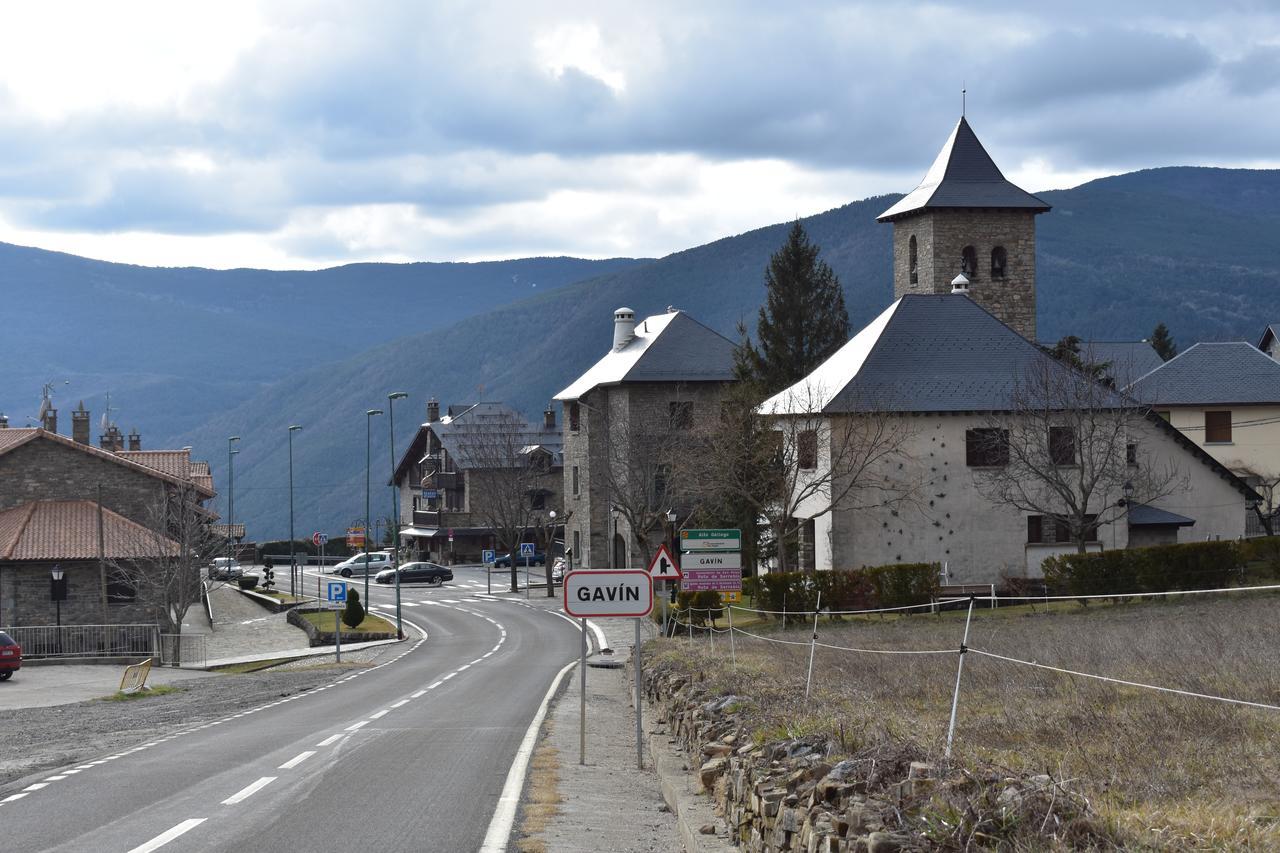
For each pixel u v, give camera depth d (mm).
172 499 60906
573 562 84625
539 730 22062
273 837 11953
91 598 54969
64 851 11266
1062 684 15875
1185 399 66438
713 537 31047
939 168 77562
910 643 26828
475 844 11672
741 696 16656
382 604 76875
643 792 15539
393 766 17156
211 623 67812
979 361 52406
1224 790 8914
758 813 10148
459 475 111688
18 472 59688
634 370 76875
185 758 18203
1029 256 75250
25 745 21359
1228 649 18266
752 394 59906
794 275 85688
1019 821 7059
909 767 8297
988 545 50000
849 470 48000
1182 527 51969
